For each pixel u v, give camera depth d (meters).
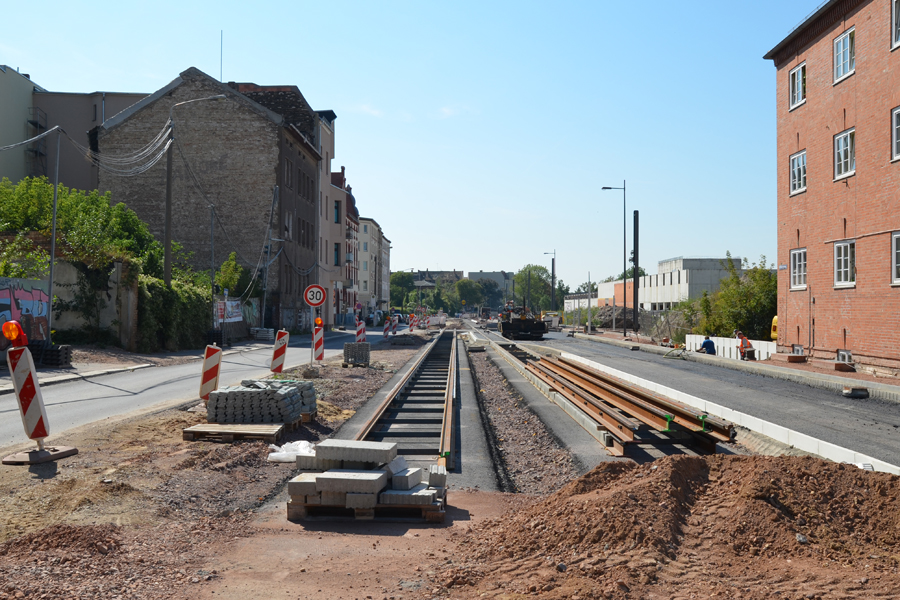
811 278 22.17
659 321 45.59
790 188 23.80
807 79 22.48
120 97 49.19
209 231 43.50
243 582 4.70
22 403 8.06
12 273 22.44
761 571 4.54
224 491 7.38
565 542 5.06
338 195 68.88
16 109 46.75
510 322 45.88
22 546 5.14
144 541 5.48
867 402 13.28
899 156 17.53
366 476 6.40
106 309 25.55
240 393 10.41
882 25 18.25
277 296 43.47
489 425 12.95
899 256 17.59
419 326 69.62
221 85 44.00
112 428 10.13
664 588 4.30
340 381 18.16
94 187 47.75
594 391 15.82
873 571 4.51
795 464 5.73
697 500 5.62
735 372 19.66
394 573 4.91
